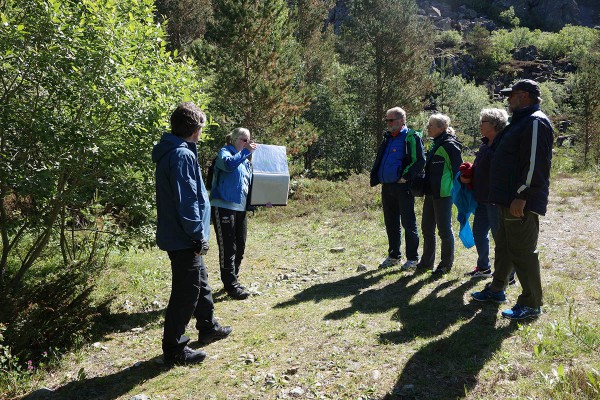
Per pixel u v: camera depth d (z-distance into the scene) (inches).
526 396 119.3
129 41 219.0
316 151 1401.3
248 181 238.4
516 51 3973.9
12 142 202.4
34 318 173.9
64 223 251.0
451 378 133.0
